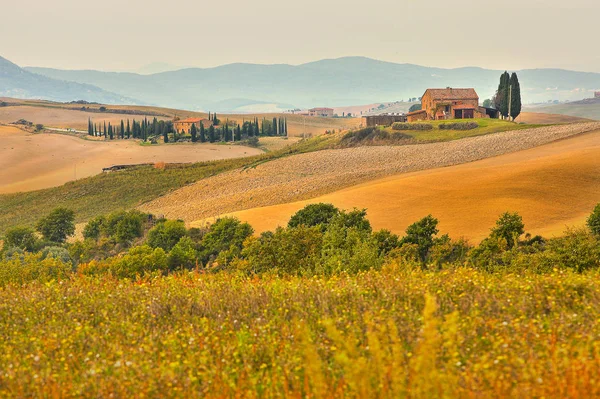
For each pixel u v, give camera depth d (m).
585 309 47.47
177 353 44.91
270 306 57.69
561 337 41.53
